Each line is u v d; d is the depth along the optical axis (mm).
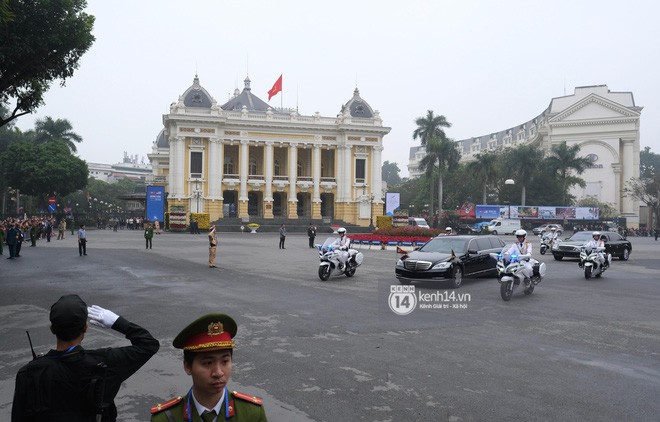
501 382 6957
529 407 6062
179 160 66562
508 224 62781
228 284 16328
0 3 12531
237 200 72438
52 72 16828
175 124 66688
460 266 16094
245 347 8656
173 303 12719
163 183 84312
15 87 17031
